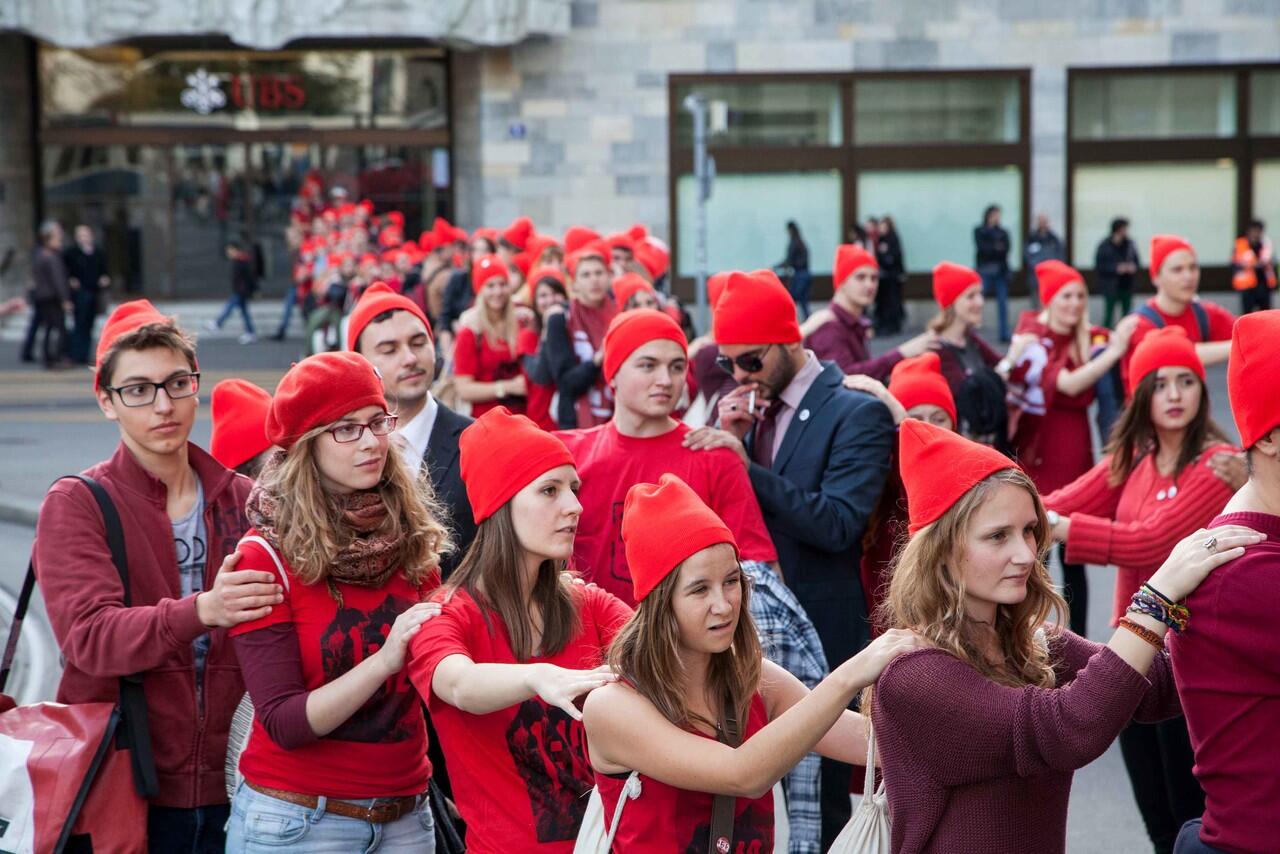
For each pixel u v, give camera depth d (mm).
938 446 3502
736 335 6332
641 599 3691
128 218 36375
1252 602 3420
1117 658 3344
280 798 4223
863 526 6227
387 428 4336
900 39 33469
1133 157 34188
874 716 3500
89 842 4418
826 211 34062
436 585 4480
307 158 36344
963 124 33875
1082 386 9336
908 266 34312
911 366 6934
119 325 4695
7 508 14680
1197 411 6371
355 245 27891
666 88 33375
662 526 3643
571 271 13328
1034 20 33500
